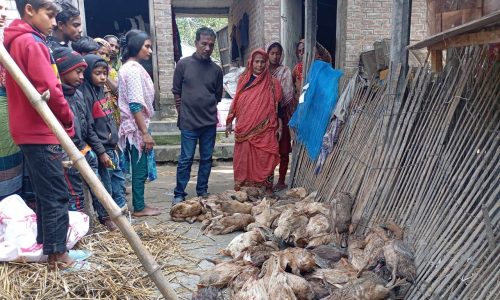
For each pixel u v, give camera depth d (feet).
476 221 7.14
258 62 14.58
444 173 8.41
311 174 14.48
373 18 21.36
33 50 7.83
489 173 7.59
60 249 8.93
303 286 7.82
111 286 8.72
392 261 7.93
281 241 10.61
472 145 7.93
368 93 11.89
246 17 33.45
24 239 9.30
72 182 10.89
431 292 7.26
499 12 4.94
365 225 10.19
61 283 8.64
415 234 8.59
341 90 13.58
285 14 23.22
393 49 10.13
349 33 21.20
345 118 12.76
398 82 10.05
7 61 5.89
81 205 11.25
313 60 15.24
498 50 7.83
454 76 8.81
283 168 16.89
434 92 9.29
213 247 11.19
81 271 9.10
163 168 21.75
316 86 14.32
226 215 12.85
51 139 8.38
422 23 22.09
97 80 11.39
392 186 9.86
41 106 5.94
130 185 17.62
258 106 14.73
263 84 14.79
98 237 11.19
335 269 8.70
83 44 12.14
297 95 17.17
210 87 14.24
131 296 8.56
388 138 10.20
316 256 9.18
